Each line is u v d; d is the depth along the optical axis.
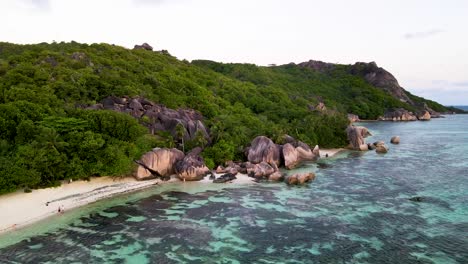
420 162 70.00
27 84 66.12
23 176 43.38
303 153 73.81
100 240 34.16
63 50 97.94
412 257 30.55
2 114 50.62
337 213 41.09
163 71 104.12
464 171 60.69
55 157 47.03
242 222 38.78
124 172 52.44
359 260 30.25
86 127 55.06
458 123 178.88
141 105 72.75
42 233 35.38
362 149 86.62
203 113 84.25
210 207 43.62
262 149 66.50
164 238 34.72
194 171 56.16
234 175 58.94
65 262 29.84
